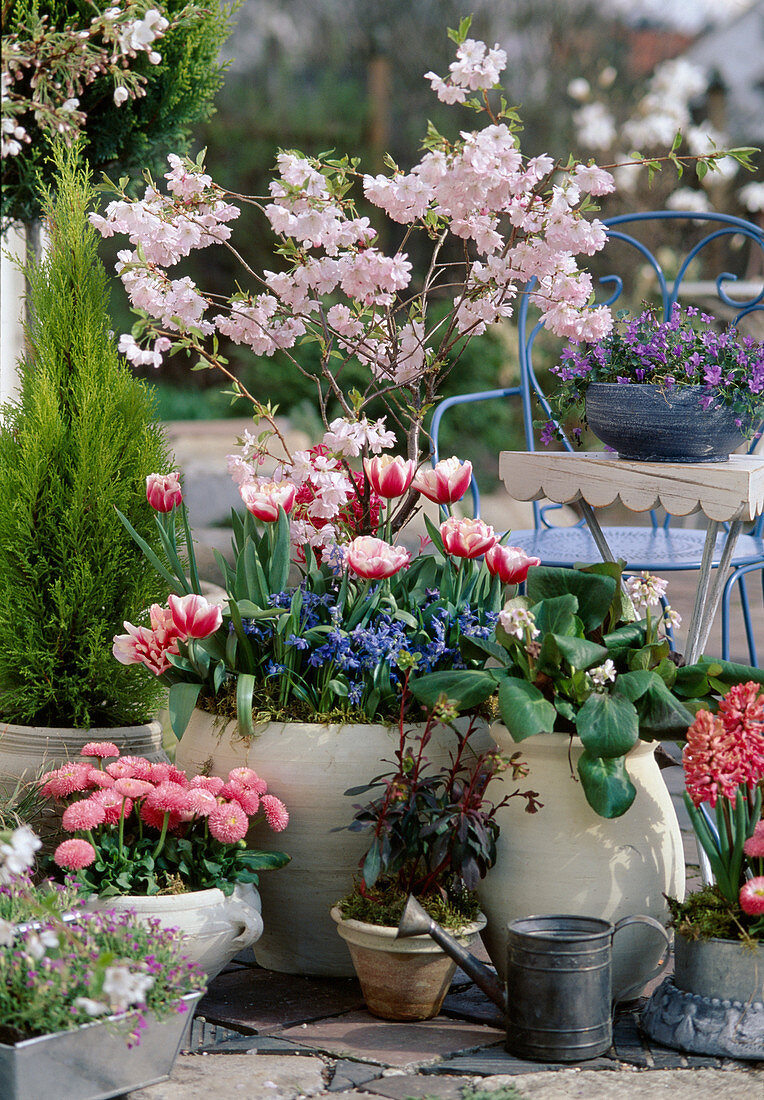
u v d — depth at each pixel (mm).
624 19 9008
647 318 2662
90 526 2748
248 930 2146
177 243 2549
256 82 9547
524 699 2096
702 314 2715
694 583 6711
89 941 1856
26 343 3020
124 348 2547
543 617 2232
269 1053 2049
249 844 2338
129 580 2805
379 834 2148
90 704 2826
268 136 9617
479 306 2699
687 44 9031
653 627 2311
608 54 8984
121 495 2771
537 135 8938
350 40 9391
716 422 2490
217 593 3107
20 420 2828
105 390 2799
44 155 3299
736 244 8352
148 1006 1816
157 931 1959
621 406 2516
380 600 2438
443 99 2391
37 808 2537
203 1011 2232
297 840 2295
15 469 2770
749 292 6094
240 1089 1900
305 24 9422
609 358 2592
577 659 2102
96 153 3453
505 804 2221
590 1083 1931
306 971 2410
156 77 3449
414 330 2785
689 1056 2051
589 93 8773
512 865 2201
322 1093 1899
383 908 2168
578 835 2174
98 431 2752
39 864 2475
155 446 2877
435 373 2791
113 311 8836
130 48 2377
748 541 3283
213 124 9531
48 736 2715
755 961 2053
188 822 2225
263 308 2668
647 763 2277
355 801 2287
